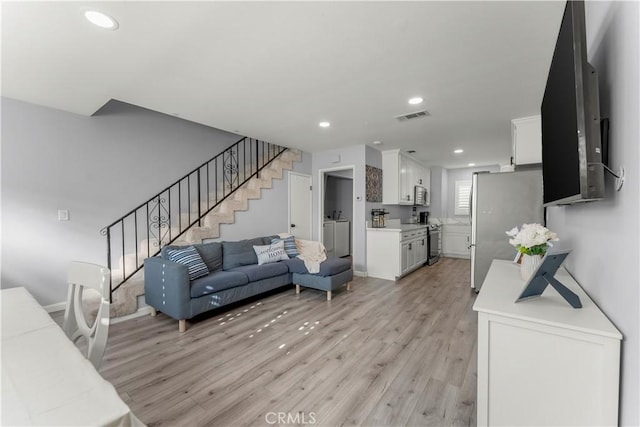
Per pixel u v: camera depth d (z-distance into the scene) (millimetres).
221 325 2898
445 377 1981
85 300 2932
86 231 3367
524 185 3490
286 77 2463
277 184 5039
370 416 1612
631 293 857
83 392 702
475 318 3072
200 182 4750
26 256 2945
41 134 3033
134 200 3844
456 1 1576
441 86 2646
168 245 3469
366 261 5090
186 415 1624
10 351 905
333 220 7484
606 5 1106
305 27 1793
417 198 6270
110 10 1604
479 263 3793
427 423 1557
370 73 2396
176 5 1576
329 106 3135
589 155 960
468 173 7531
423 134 4277
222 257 3812
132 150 3832
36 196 3006
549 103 1625
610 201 1043
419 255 5707
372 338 2594
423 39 1926
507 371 1146
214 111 3289
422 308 3396
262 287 3660
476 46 2006
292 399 1759
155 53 2062
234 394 1807
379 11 1648
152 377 1990
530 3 1585
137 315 3150
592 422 1000
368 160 5113
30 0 1500
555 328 1046
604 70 1117
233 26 1771
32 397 677
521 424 1122
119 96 2836
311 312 3271
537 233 1662
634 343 833
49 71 2291
